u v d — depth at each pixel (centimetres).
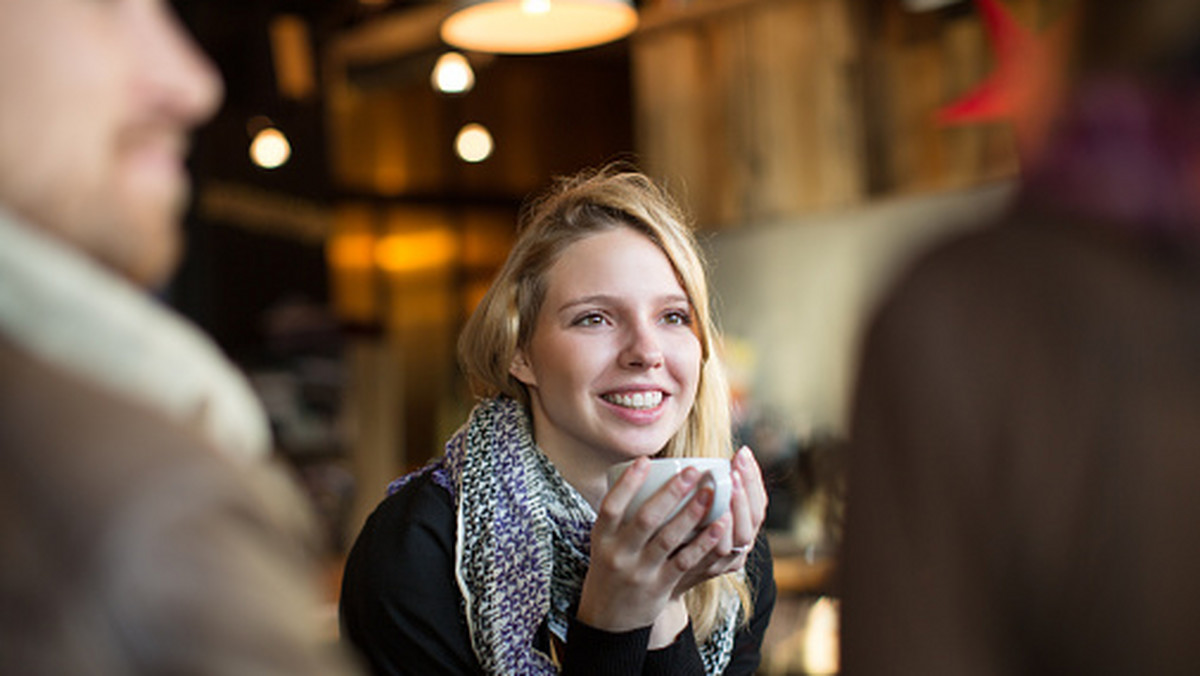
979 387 72
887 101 435
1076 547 69
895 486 74
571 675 141
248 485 53
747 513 140
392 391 686
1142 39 70
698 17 488
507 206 851
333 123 768
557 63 795
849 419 78
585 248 163
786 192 465
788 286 458
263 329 488
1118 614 69
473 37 346
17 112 57
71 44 58
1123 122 71
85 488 49
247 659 49
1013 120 78
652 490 137
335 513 528
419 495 164
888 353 75
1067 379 70
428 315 838
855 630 74
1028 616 71
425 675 155
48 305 55
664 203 170
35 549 48
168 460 51
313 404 525
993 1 264
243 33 447
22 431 50
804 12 457
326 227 522
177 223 65
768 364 458
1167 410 68
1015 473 71
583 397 161
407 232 827
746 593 175
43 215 58
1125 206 71
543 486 161
